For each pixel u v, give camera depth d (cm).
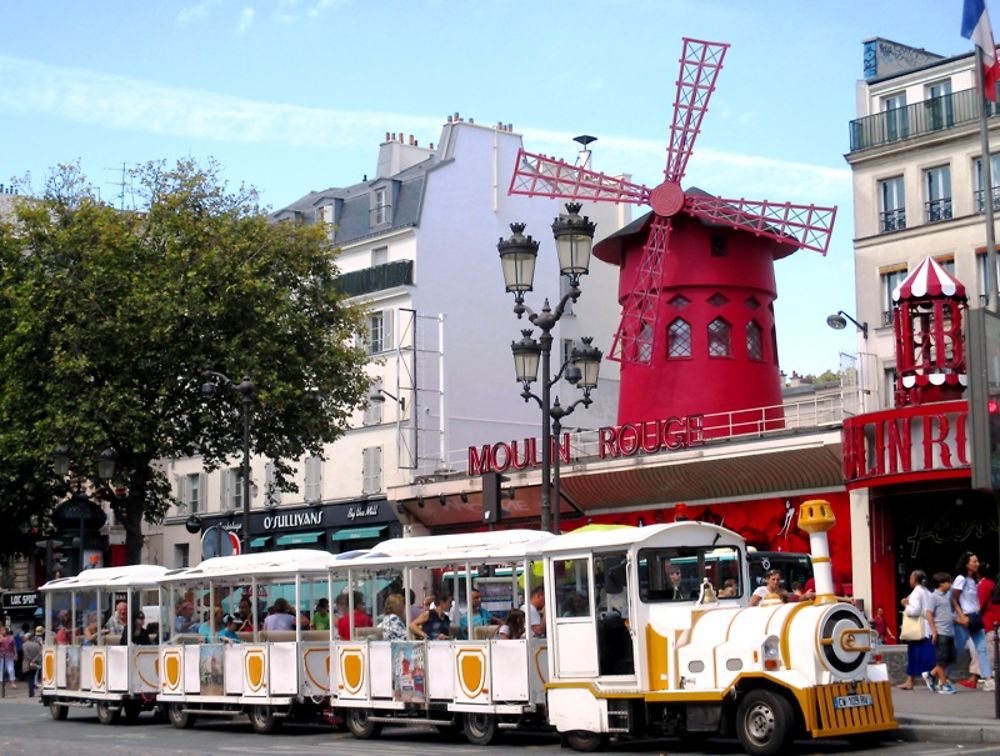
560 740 1842
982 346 1830
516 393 5094
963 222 3484
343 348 4038
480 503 4353
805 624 1508
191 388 3884
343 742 1973
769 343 4028
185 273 3781
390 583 2014
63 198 3897
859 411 3566
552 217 5319
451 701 1880
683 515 3269
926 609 1983
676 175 3953
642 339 3984
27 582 5909
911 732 1588
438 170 5022
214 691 2291
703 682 1560
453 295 4978
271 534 5262
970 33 2509
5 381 3784
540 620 1784
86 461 3709
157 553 5738
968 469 2988
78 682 2628
